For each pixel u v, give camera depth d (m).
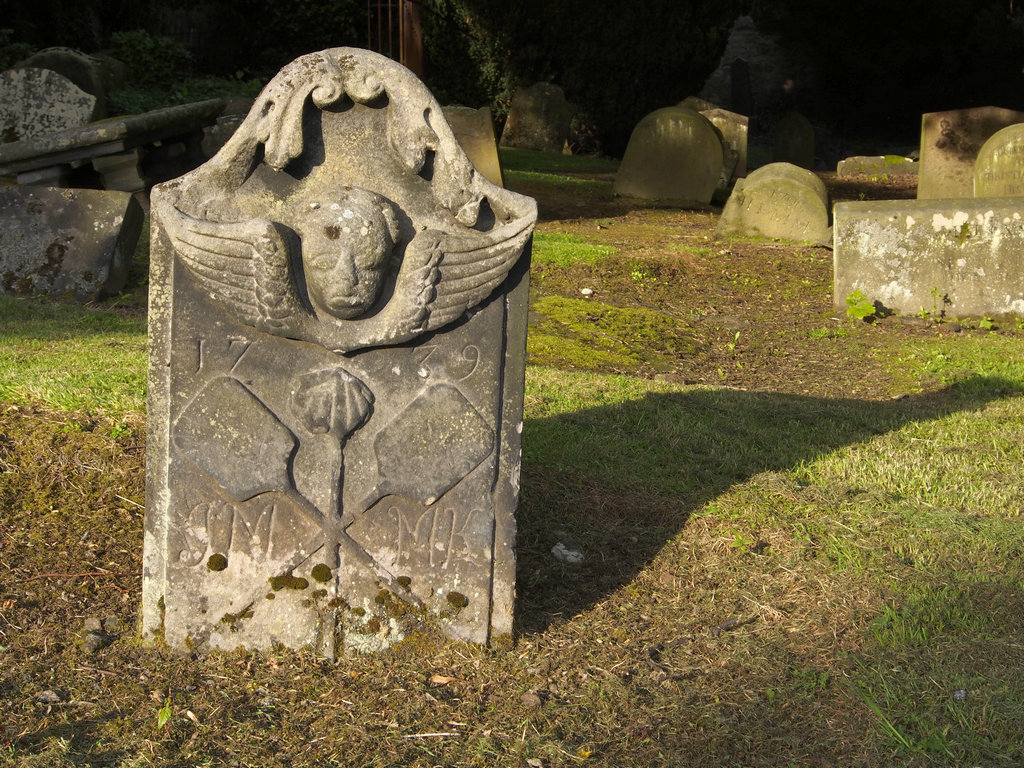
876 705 3.21
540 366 7.29
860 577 4.08
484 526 3.47
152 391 3.29
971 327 9.30
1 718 3.01
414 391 3.39
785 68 33.25
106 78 16.25
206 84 17.95
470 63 24.19
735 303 10.12
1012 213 9.23
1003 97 31.92
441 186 3.30
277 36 21.77
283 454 3.33
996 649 3.51
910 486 5.04
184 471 3.30
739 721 3.19
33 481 4.40
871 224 9.47
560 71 24.30
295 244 3.24
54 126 12.40
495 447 3.45
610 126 24.42
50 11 19.34
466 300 3.32
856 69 32.00
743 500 4.77
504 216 3.35
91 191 8.57
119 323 7.37
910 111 32.53
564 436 5.48
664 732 3.13
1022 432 5.91
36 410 4.90
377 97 3.24
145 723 3.04
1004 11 31.06
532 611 3.86
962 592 3.93
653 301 9.98
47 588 3.79
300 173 3.26
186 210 3.19
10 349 6.18
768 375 7.73
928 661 3.45
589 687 3.37
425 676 3.39
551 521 4.57
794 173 13.27
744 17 33.28
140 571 3.96
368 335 3.29
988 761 2.93
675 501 4.79
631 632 3.76
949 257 9.40
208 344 3.26
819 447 5.59
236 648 3.40
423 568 3.46
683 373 7.60
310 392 3.30
